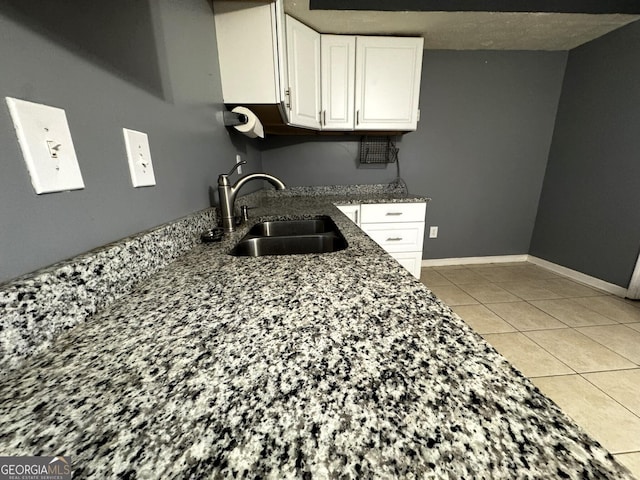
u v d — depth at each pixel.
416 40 2.03
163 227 0.67
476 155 2.66
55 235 0.41
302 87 1.82
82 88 0.46
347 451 0.21
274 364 0.31
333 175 2.65
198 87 0.98
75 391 0.28
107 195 0.52
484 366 0.30
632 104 1.99
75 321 0.40
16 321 0.32
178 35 0.84
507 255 2.92
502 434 0.22
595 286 2.29
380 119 2.16
